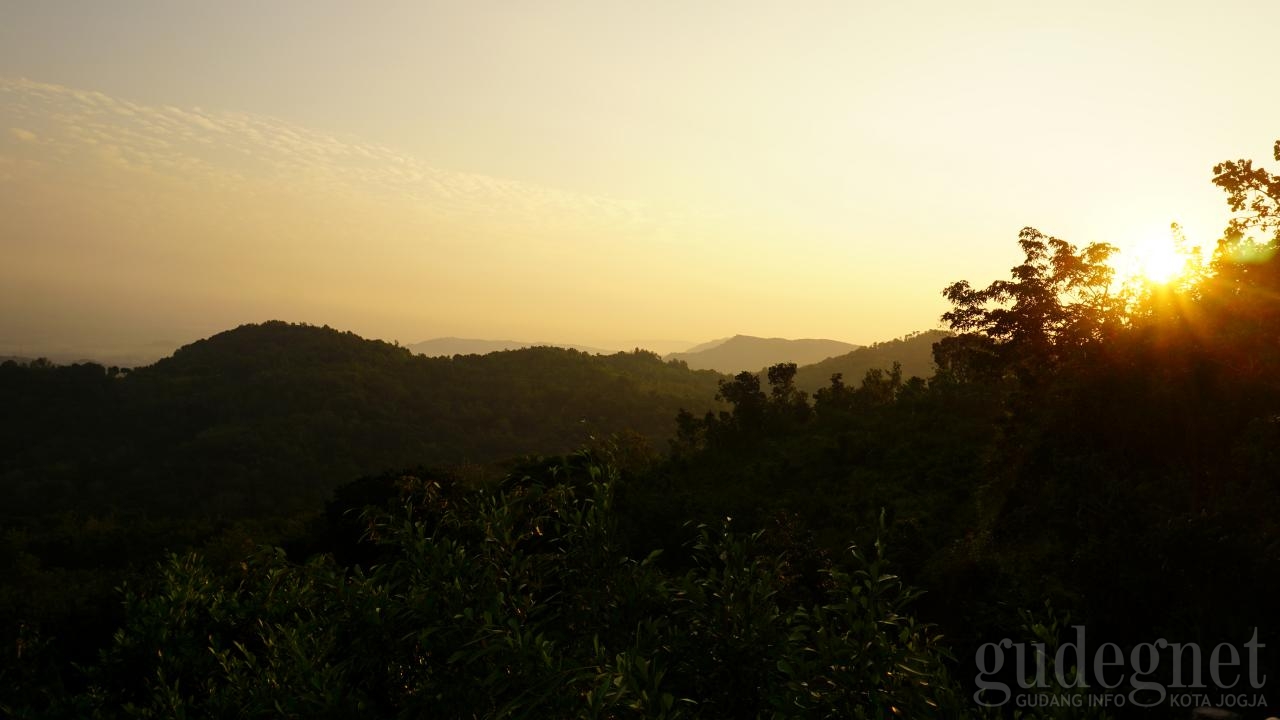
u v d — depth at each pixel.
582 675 2.68
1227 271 18.36
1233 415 15.58
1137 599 9.66
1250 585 9.18
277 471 124.25
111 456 131.12
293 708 3.07
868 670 2.92
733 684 3.12
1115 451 18.19
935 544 24.89
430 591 3.36
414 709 3.09
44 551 62.62
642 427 161.50
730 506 35.75
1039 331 26.28
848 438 47.69
